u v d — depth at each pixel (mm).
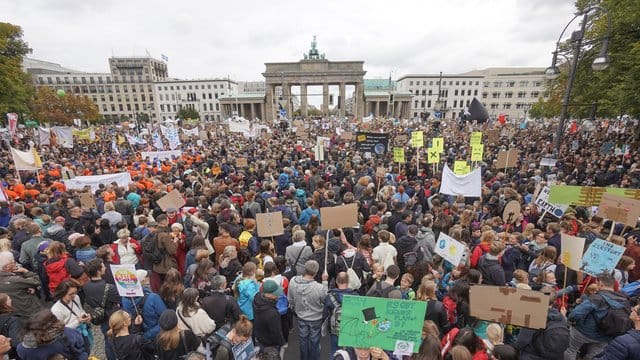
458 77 128625
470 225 8188
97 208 9961
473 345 3803
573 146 22859
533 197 9656
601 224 7629
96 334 6539
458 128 40688
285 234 7902
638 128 24281
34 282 5422
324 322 4855
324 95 90188
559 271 6258
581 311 4660
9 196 11383
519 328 4602
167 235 6496
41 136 23516
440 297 5906
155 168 16312
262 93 124938
